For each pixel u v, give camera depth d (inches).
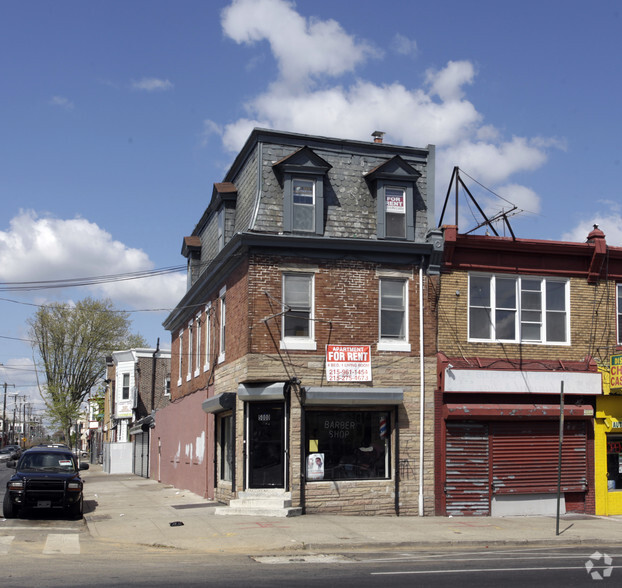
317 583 406.6
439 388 810.2
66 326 2731.3
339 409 788.0
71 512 786.8
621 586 404.2
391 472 792.9
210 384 977.5
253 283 773.9
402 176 834.2
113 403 2420.0
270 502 746.8
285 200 796.6
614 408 860.0
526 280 862.5
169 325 1402.6
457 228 826.8
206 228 1117.1
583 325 868.6
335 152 837.8
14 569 447.8
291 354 773.3
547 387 833.5
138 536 633.0
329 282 796.6
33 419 7032.5
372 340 799.7
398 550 573.3
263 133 811.4
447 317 826.8
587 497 839.7
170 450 1307.8
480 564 485.7
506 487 811.4
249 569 460.4
